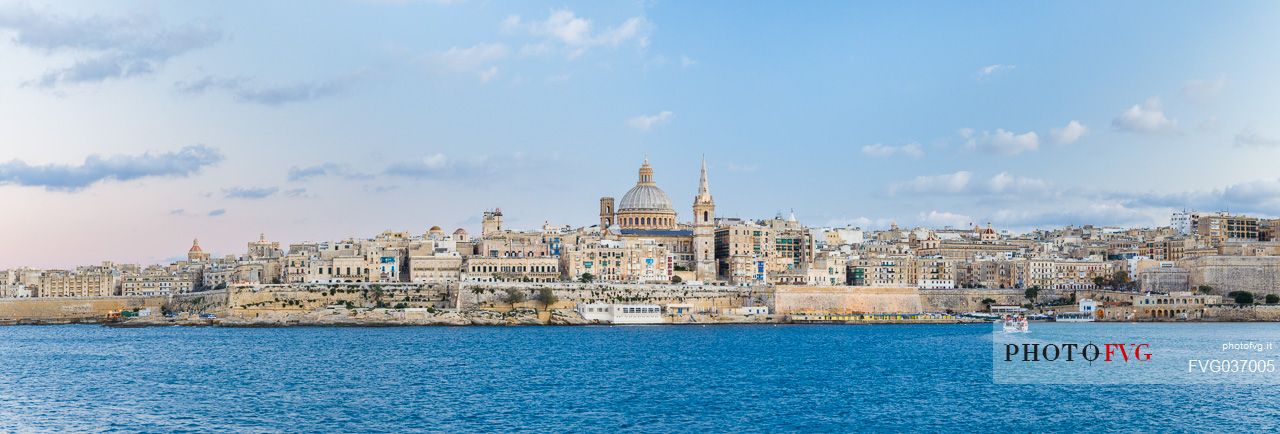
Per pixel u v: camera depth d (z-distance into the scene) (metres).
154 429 187.38
